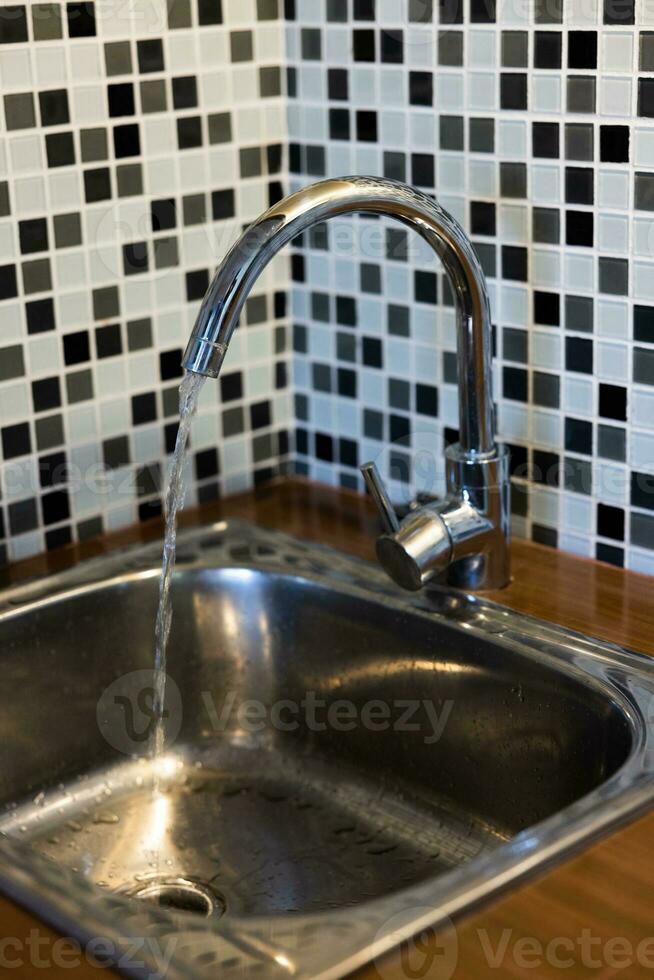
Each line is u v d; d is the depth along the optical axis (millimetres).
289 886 978
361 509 1251
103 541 1188
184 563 1139
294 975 613
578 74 988
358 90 1155
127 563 1136
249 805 1085
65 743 1096
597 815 739
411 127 1120
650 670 926
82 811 1075
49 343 1117
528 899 675
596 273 1022
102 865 1010
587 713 920
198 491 1264
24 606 1059
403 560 1004
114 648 1116
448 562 1025
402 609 1044
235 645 1147
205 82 1164
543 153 1028
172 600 1133
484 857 703
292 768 1120
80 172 1099
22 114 1052
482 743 1010
